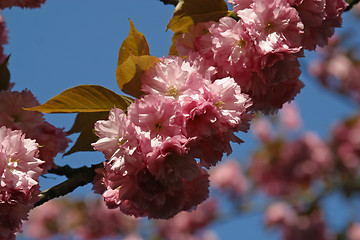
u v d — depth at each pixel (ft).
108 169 2.59
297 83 2.90
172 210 2.65
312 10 2.80
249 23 2.71
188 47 2.79
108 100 2.67
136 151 2.57
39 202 2.76
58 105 2.65
